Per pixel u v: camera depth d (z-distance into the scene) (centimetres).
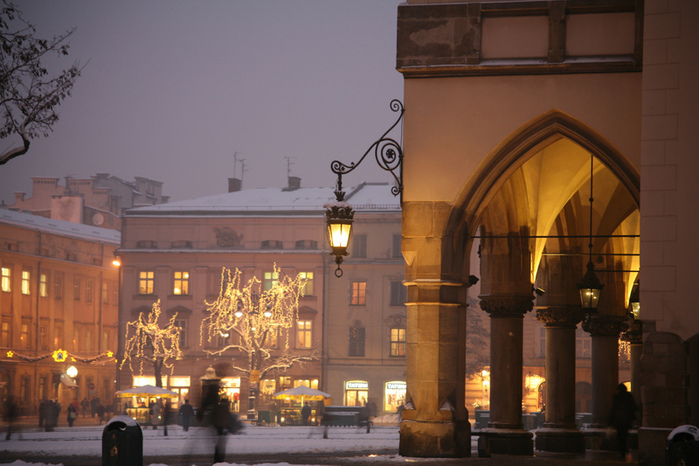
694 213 1527
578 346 6562
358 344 6788
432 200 1741
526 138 1708
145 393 4728
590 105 1667
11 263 6862
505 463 1703
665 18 1562
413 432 1734
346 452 2295
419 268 1744
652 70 1562
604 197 2317
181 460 1975
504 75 1714
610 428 2395
